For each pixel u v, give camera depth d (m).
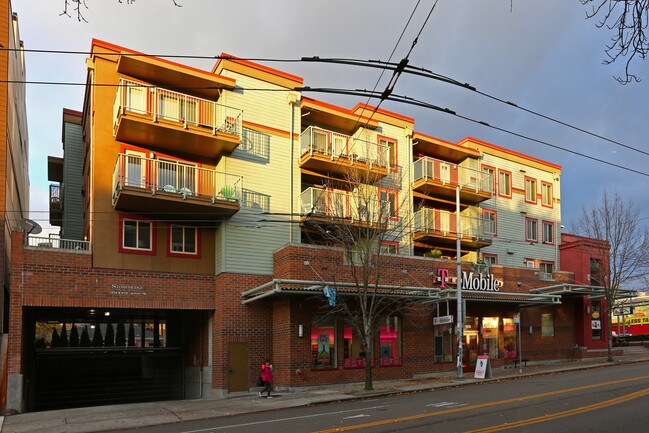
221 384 21.45
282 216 24.31
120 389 25.94
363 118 27.89
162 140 22.19
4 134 19.11
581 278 35.34
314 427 12.20
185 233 22.84
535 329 31.67
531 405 14.27
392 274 24.67
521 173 36.03
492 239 33.09
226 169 23.28
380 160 27.00
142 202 20.86
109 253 20.92
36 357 23.00
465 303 26.09
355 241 22.42
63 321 24.14
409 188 29.20
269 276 23.44
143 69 22.17
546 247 36.31
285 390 21.45
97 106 21.72
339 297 22.05
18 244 19.17
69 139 28.59
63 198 29.75
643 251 33.75
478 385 21.17
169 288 21.94
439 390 19.91
